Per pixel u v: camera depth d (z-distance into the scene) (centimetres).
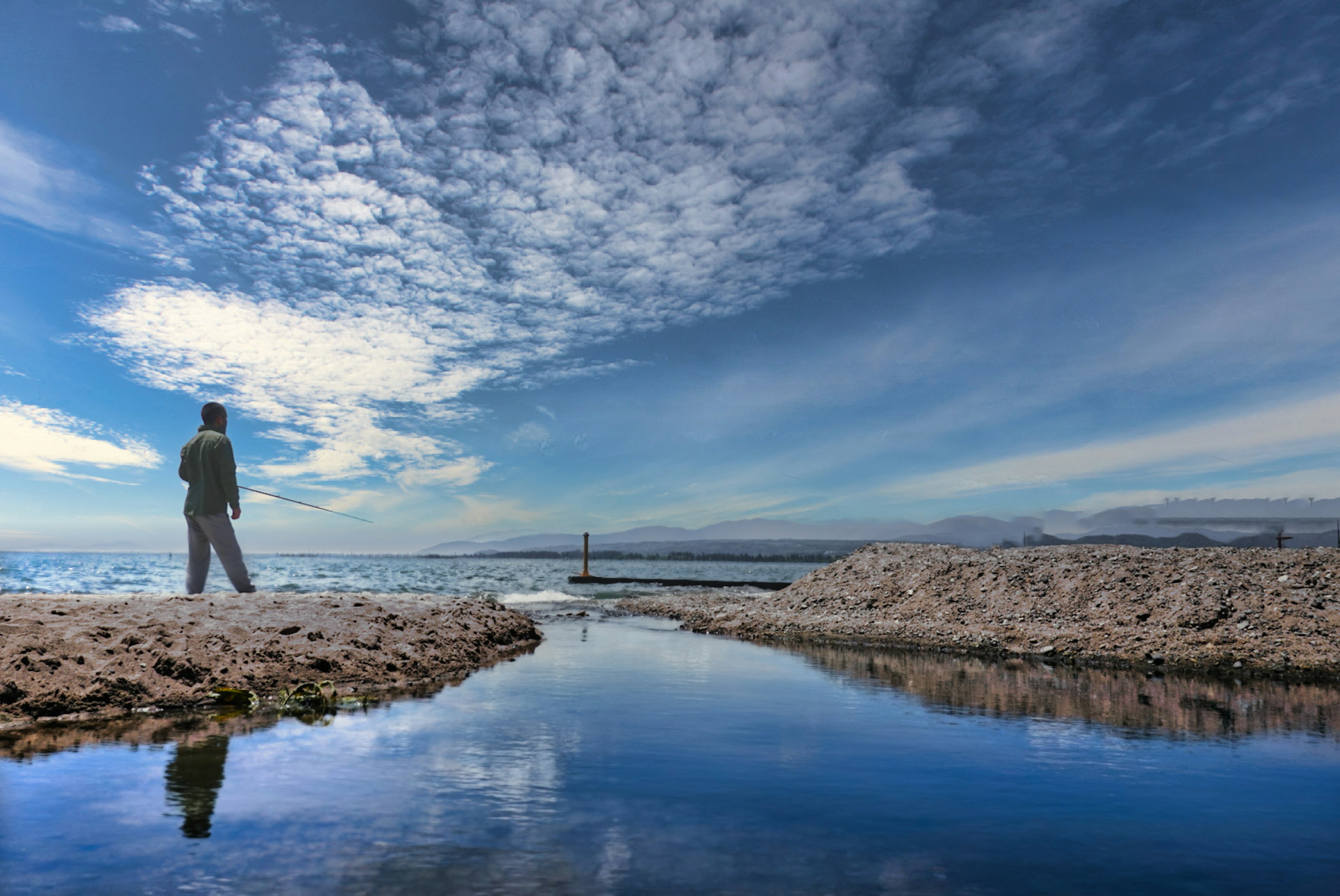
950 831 290
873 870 249
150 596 825
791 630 1252
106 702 522
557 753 407
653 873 242
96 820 288
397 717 508
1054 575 1243
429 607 985
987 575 1325
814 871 247
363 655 698
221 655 620
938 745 438
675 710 540
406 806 311
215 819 291
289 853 256
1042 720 518
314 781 347
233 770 365
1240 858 266
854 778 363
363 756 395
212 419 998
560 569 6544
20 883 228
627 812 308
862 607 1373
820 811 312
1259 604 970
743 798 329
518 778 355
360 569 4731
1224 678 772
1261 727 501
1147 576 1141
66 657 556
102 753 398
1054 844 278
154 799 315
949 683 707
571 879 236
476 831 281
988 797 336
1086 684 711
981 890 234
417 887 227
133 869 239
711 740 445
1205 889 238
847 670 794
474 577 3875
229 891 224
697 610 1647
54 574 2794
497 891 224
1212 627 945
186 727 468
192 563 975
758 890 230
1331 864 260
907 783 356
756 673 762
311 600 845
